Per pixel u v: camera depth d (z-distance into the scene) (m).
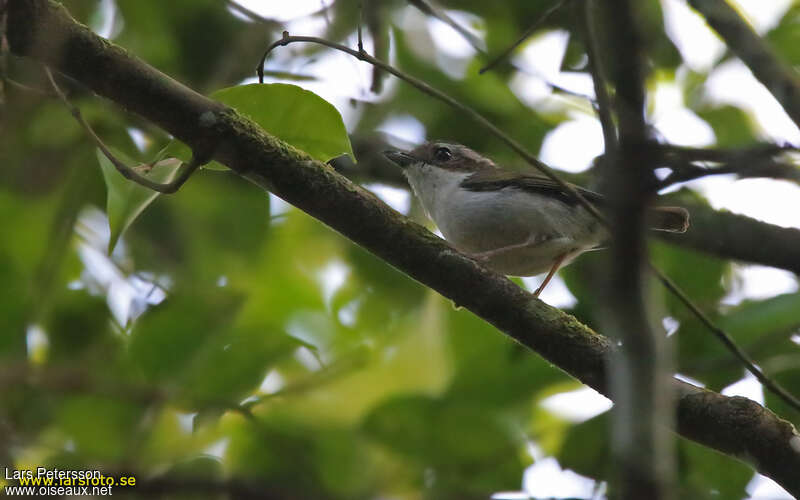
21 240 11.84
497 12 13.36
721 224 11.98
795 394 10.65
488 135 13.62
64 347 11.95
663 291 11.25
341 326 13.93
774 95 8.54
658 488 4.80
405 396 10.85
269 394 10.65
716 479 10.73
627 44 4.82
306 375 13.09
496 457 10.73
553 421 12.75
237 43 12.98
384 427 10.80
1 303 10.88
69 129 12.08
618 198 4.75
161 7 12.98
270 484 10.21
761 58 8.67
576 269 12.25
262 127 8.84
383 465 10.92
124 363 11.02
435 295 13.73
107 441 10.12
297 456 10.53
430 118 13.79
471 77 13.62
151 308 10.66
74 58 8.09
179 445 10.45
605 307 4.98
